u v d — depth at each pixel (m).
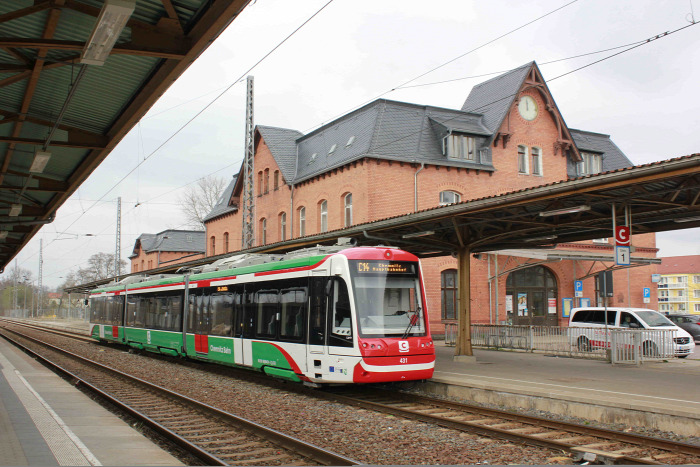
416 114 32.69
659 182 12.84
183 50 8.99
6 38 7.84
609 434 8.98
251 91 27.98
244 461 7.78
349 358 12.49
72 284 128.25
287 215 36.56
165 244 66.94
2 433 8.41
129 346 27.67
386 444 8.66
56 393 12.85
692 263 104.06
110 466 6.79
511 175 33.19
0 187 18.23
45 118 13.44
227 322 17.06
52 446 7.66
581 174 37.03
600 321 21.98
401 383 14.95
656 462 7.77
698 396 11.15
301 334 13.69
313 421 10.38
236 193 44.06
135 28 8.70
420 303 13.61
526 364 17.58
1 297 145.62
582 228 17.39
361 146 30.38
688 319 31.64
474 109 36.16
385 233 18.42
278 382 15.77
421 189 30.34
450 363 17.88
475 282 32.09
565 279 34.72
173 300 21.22
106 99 12.18
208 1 8.02
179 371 18.67
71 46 8.21
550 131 35.00
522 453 8.16
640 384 12.98
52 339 37.09
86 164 16.33
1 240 30.81
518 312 33.28
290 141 39.19
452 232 19.39
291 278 14.35
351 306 12.70
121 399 12.91
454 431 9.53
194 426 9.96
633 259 29.86
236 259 18.27
